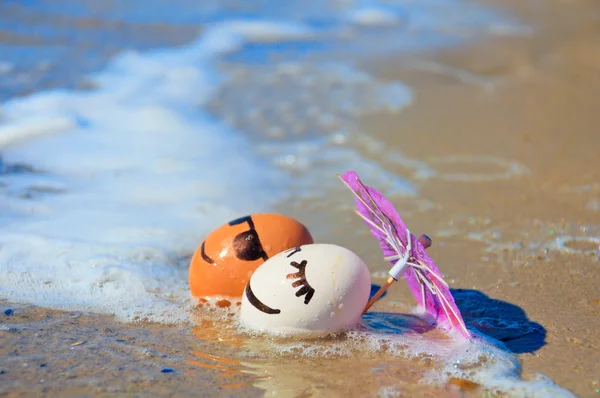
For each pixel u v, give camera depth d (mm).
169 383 6406
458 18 26156
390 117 15766
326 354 7012
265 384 6461
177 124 15141
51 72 18188
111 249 9516
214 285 7832
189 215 10867
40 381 6344
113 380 6414
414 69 19641
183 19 24641
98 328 7520
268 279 7238
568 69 19250
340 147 14016
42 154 13203
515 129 14828
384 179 12320
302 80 18609
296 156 13562
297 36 23344
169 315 7895
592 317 7840
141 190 11812
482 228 10367
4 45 20219
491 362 6871
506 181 12141
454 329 7328
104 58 19781
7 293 8242
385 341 7289
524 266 9195
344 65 20016
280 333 7168
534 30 23891
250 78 18719
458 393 6383
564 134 14453
